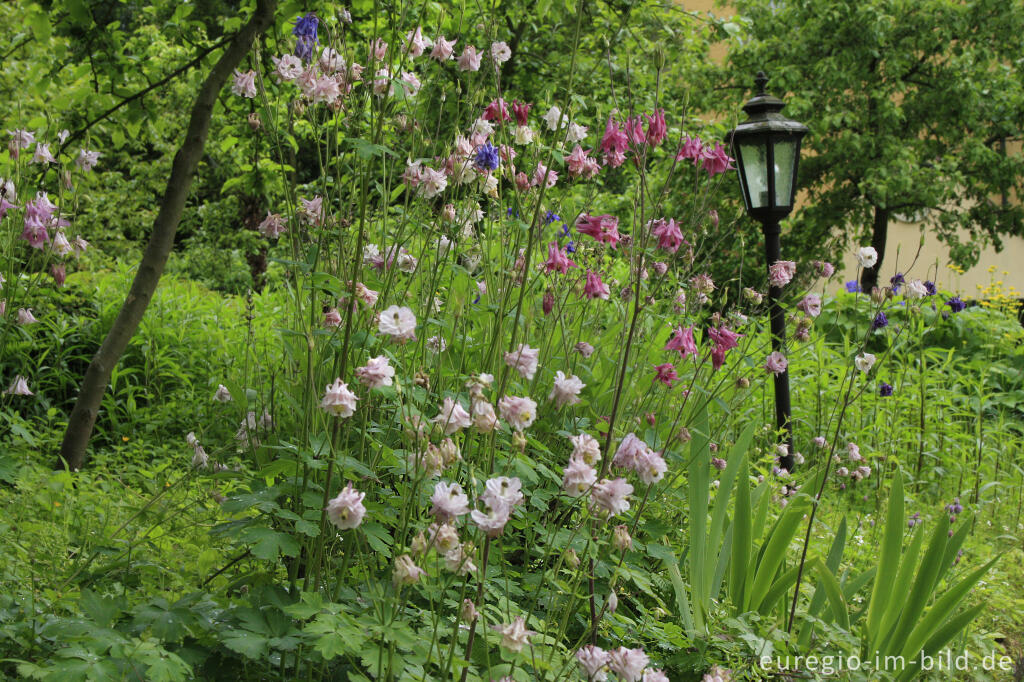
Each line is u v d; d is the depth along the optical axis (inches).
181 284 307.1
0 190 147.3
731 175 509.0
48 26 188.9
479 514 77.0
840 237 585.9
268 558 87.0
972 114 571.5
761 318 175.8
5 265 162.4
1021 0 577.3
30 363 244.1
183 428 239.6
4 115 278.2
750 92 598.9
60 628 82.4
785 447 188.7
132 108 203.2
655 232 109.0
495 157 112.3
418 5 139.3
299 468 98.6
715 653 116.0
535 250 138.2
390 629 76.7
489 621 94.3
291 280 118.2
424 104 125.6
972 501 247.1
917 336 305.3
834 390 271.1
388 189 110.0
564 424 133.0
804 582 152.1
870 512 218.5
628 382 139.6
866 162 561.3
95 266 417.1
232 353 253.3
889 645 128.5
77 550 118.9
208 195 676.7
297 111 107.7
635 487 131.4
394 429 108.7
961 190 633.0
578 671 90.7
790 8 586.2
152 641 81.8
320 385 107.9
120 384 257.8
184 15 205.0
